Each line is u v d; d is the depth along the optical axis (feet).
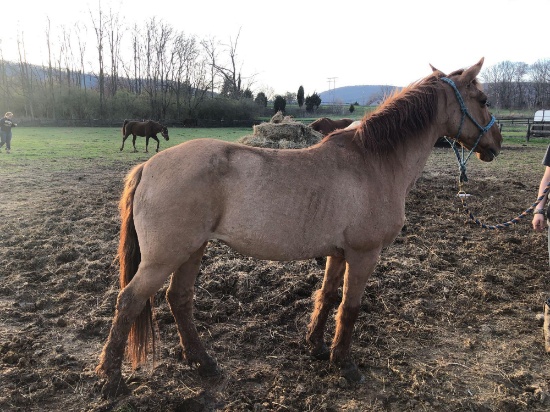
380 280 14.51
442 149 57.72
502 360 10.43
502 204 25.76
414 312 12.62
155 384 9.29
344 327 9.78
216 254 16.87
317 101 200.64
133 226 8.96
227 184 8.42
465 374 9.87
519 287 14.48
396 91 10.57
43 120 122.72
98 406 8.45
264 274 14.84
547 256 17.24
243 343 11.06
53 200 25.40
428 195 27.96
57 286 13.69
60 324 11.51
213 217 8.52
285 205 8.55
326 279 10.41
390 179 9.53
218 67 173.68
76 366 9.79
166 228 8.21
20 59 149.89
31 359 9.80
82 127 123.95
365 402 8.93
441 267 15.94
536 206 10.54
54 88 150.10
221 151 8.67
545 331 10.90
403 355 10.63
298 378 9.61
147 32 160.04
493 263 16.47
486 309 12.99
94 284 13.85
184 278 9.73
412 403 8.84
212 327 11.71
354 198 9.00
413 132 9.95
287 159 8.98
